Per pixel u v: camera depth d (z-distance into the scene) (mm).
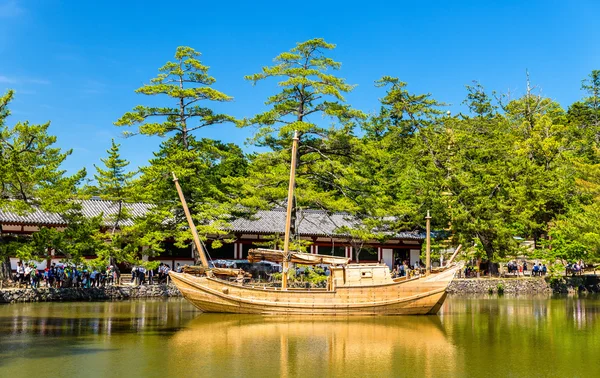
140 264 50719
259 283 47688
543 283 65625
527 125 89688
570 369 23453
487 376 22344
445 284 38812
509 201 68250
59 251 46969
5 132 45719
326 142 53688
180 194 42562
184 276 39688
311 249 70562
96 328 32625
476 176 73500
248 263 61469
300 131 51750
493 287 63812
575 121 102938
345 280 38969
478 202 65688
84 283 50625
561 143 81688
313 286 50000
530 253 68688
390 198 63281
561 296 60281
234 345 28047
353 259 72688
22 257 42500
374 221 55531
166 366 23391
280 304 38219
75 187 56969
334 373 22625
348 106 53000
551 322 37062
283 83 51031
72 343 28047
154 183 55781
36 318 36531
